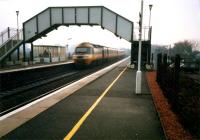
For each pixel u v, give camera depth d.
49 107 11.42
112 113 10.57
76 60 37.69
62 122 9.16
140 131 8.36
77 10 36.25
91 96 14.23
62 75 29.98
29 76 24.14
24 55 40.62
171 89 12.34
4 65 37.72
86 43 39.12
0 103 14.05
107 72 29.23
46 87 19.94
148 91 16.09
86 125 8.88
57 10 36.91
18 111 10.61
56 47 55.19
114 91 16.05
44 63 46.34
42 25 37.84
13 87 20.61
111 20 35.28
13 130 8.21
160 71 18.56
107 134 8.02
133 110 11.14
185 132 8.32
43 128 8.47
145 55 34.94
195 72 29.14
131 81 21.12
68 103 12.32
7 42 37.22
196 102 13.07
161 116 10.20
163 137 7.85
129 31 34.78
